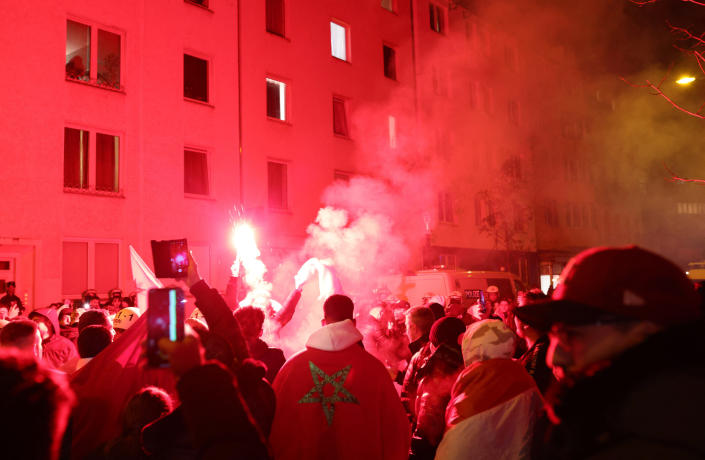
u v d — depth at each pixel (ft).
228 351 8.69
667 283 4.20
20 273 43.75
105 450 9.41
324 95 69.00
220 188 57.16
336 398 11.78
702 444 3.55
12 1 44.70
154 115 52.70
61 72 47.01
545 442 4.75
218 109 57.98
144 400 9.52
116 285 49.14
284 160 63.67
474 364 10.25
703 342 3.86
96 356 12.87
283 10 66.64
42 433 4.94
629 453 3.77
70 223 46.55
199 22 57.21
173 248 9.36
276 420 11.93
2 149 43.34
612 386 3.93
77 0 48.39
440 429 13.25
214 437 4.79
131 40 51.88
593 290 4.33
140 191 51.08
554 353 5.07
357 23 74.90
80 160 48.11
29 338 12.61
